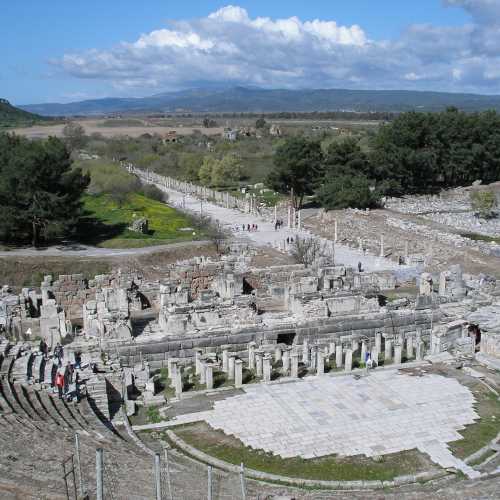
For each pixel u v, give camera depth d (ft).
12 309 184.14
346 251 313.12
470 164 481.46
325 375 146.92
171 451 111.96
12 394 112.16
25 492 74.64
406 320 179.11
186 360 159.12
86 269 264.52
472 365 154.40
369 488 100.12
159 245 302.04
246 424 122.62
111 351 153.17
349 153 440.45
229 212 437.17
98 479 69.72
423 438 117.19
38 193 284.00
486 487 92.53
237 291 197.57
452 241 305.94
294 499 85.71
